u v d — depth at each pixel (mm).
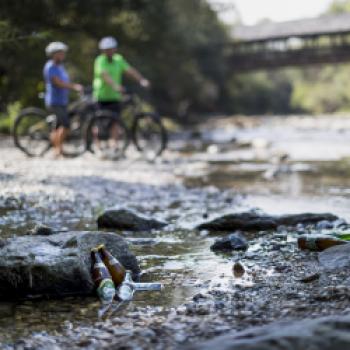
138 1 50688
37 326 4719
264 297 5207
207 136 37000
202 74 90125
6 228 8227
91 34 48188
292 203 10656
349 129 43438
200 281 5863
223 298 5254
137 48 55562
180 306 5109
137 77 18188
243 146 26922
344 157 20906
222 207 10258
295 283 5590
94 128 18172
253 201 10906
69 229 8273
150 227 8453
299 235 7891
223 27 97625
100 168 15430
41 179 12633
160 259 6770
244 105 114812
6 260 5520
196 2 77438
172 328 4480
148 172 15211
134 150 21203
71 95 34375
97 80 18094
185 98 79000
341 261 6113
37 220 8844
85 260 5766
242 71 105062
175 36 63562
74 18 46531
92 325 4707
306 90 155375
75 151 18906
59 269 5543
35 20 41594
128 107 18656
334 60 102875
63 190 11398
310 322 3365
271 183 13609
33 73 34344
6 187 11445
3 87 34688
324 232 7973
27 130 18172
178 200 11008
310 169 16781
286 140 32156
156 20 55844
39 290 5504
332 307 4645
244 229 8320
